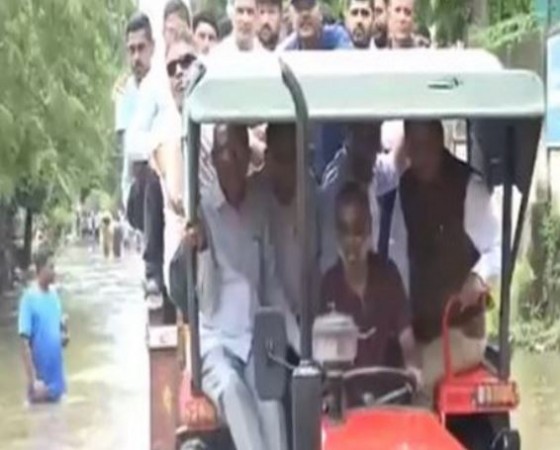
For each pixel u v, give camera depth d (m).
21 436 22.75
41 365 25.91
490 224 10.91
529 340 27.28
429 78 9.85
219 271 10.75
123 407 25.16
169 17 14.63
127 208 15.20
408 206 10.88
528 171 10.51
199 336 10.77
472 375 10.66
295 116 9.76
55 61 36.25
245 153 10.87
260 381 9.64
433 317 10.72
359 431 9.80
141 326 40.12
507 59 26.91
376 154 11.06
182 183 12.38
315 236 10.32
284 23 15.17
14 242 58.41
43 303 25.97
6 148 36.19
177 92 14.19
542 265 28.19
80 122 38.12
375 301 10.48
